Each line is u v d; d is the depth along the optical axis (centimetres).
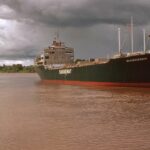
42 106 4447
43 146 2284
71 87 8181
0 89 8531
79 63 9012
